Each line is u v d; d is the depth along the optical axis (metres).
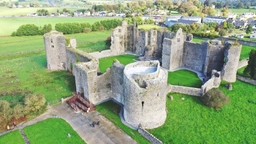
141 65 50.16
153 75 43.56
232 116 47.28
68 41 72.75
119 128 44.22
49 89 61.62
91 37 137.38
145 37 85.94
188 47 72.31
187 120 46.25
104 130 43.69
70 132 43.12
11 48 111.56
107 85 54.44
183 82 62.25
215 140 40.69
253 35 118.00
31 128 44.34
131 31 93.00
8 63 86.06
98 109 51.12
